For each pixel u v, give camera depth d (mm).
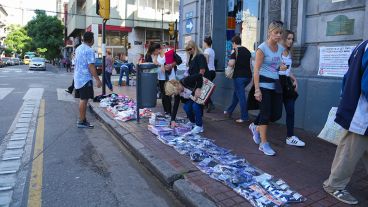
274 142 6098
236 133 6742
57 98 12156
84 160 5500
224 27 10383
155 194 4324
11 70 34781
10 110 9539
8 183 4508
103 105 9836
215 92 9781
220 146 5855
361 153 3736
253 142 6121
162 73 8383
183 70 11023
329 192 4016
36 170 4992
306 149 5723
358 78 3564
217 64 10352
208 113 8742
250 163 5039
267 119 5398
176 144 5809
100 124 8117
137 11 37156
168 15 39375
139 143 5988
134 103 9750
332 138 4820
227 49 10102
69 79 21781
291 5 7363
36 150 5930
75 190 4359
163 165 4883
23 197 4113
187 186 4211
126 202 4074
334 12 6535
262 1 8312
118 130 6930
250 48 8992
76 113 9461
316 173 4676
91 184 4562
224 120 7922
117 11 37000
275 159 5223
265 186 4156
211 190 4102
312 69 6980
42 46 53844
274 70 5324
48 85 16859
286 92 5805
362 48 3578
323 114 6500
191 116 7074
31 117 8648
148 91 7559
